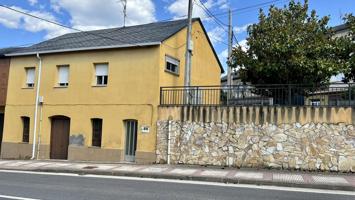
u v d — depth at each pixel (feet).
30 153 65.46
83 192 31.63
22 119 68.08
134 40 59.47
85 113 61.11
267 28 51.62
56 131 64.54
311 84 46.78
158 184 37.17
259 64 50.11
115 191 32.32
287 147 46.73
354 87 45.24
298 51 47.85
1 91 70.90
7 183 36.96
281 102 48.49
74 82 62.80
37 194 30.48
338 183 36.40
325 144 45.27
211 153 50.60
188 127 52.34
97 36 68.33
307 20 52.16
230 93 51.57
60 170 47.78
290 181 37.52
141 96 56.54
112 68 59.67
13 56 69.46
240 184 38.19
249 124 48.85
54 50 64.13
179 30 62.44
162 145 53.78
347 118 44.78
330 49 48.70
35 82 66.90
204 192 32.32
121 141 57.41
